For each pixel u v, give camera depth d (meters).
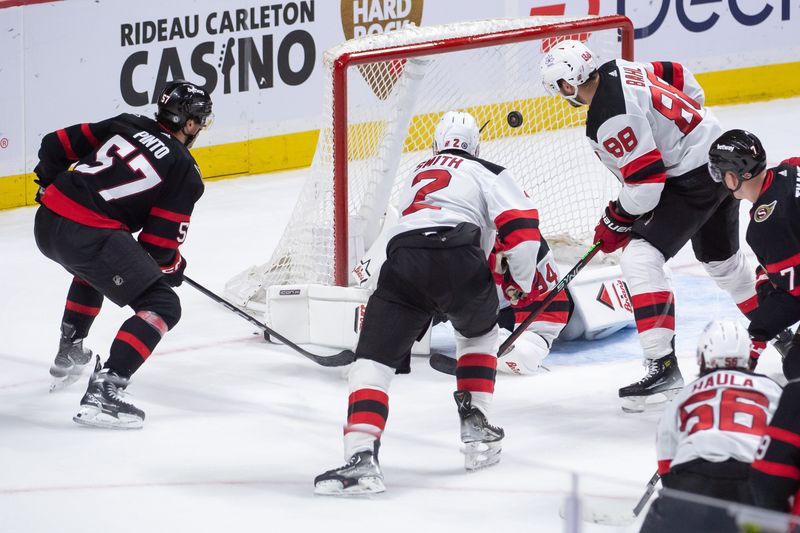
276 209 29.55
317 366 19.12
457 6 33.28
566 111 25.59
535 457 14.84
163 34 31.02
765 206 13.82
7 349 20.12
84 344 20.25
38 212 16.44
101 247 15.99
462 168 14.66
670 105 16.52
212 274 24.64
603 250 17.38
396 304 13.99
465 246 13.98
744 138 14.17
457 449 14.52
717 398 10.26
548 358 19.23
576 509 9.45
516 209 14.38
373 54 19.33
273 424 16.38
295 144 33.06
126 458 14.96
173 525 12.73
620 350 19.48
